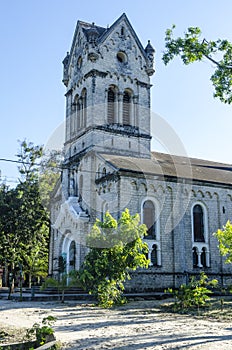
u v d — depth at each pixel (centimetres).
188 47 2108
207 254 3709
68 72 4669
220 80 2105
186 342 1288
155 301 2906
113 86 4303
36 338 1257
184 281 3478
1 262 4741
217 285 3594
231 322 1825
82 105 4275
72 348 1219
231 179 4162
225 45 2077
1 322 1858
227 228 2602
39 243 4712
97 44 4306
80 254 3594
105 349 1198
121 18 4512
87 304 2702
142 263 2819
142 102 4344
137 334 1467
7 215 4594
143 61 4512
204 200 3812
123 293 3194
